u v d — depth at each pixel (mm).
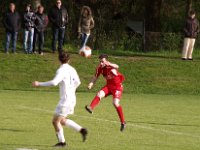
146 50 95625
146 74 76938
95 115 49438
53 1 106250
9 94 64812
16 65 76500
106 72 42719
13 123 42906
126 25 105375
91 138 37750
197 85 74812
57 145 33844
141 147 35188
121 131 40938
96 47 95938
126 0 109812
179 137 39594
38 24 79562
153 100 63656
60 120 33500
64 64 33594
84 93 69438
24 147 33562
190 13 83312
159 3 108625
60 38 79812
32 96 63312
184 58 83125
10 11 79125
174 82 75250
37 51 84312
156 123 45906
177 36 96250
